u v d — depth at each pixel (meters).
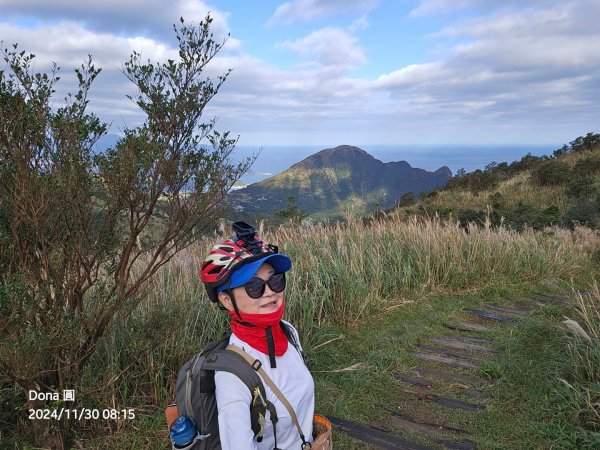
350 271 6.50
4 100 2.49
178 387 1.52
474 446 3.37
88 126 2.63
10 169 2.59
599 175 22.06
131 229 2.82
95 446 3.04
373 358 4.82
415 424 3.67
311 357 4.66
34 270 2.77
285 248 7.18
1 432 3.04
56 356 2.75
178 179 2.80
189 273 5.02
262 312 1.49
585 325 5.20
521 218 15.31
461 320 6.21
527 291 7.67
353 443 3.38
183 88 2.73
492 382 4.38
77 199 2.67
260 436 1.41
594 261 10.03
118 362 3.43
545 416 3.70
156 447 3.10
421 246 7.90
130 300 3.06
